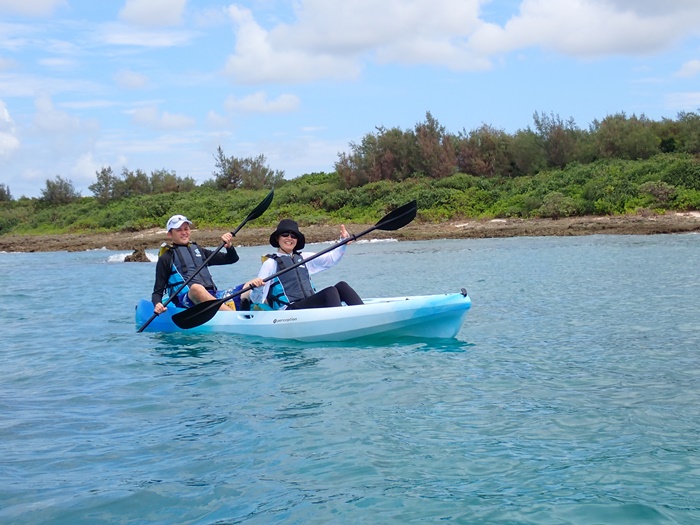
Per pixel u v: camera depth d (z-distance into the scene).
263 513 3.23
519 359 6.06
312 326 7.11
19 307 10.64
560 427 4.24
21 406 5.07
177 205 35.50
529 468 3.62
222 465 3.82
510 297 9.68
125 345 7.25
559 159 30.69
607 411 4.54
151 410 4.89
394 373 5.66
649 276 11.15
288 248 7.66
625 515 3.05
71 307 10.51
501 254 16.67
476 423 4.36
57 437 4.36
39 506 3.37
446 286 11.23
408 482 3.49
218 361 6.33
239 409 4.82
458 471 3.61
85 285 13.85
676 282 10.31
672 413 4.46
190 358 6.51
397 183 32.28
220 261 8.31
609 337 6.83
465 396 4.96
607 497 3.24
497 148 32.03
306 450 3.99
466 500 3.27
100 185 41.94
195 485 3.57
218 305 7.26
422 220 27.64
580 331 7.17
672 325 7.27
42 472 3.79
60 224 39.25
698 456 3.71
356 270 14.65
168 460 3.92
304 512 3.22
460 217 27.52
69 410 4.95
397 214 7.69
